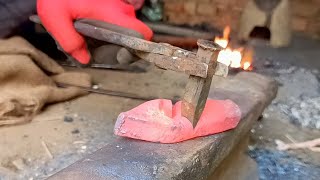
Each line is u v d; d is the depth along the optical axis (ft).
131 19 1.65
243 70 2.12
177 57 1.32
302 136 1.92
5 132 1.75
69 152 1.66
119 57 1.67
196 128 1.37
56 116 1.89
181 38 2.51
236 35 3.13
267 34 3.12
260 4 3.01
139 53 1.42
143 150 1.29
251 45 3.02
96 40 1.65
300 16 3.32
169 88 2.25
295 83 2.48
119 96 2.10
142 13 3.02
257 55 2.87
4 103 1.79
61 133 1.77
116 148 1.29
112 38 1.50
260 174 1.63
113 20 1.63
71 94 2.02
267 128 1.95
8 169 1.55
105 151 1.27
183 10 3.34
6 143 1.68
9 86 1.92
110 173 1.16
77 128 1.82
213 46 1.28
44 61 2.10
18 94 1.86
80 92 2.06
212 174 1.54
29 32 2.36
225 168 1.62
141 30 1.64
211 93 1.72
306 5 3.30
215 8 3.31
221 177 1.57
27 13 2.23
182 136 1.34
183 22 3.26
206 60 1.29
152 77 2.36
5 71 1.89
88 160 1.22
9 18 2.19
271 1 3.00
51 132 1.78
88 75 2.19
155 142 1.33
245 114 1.59
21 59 1.94
